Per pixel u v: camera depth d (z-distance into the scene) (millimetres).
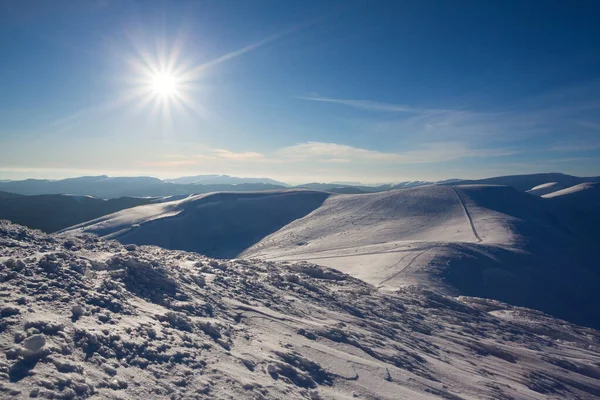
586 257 80625
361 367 9062
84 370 5133
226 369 6676
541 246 76500
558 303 55656
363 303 18359
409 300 24156
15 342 5098
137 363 5867
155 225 111375
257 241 109188
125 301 8078
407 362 10844
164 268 11602
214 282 12875
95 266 10055
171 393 5438
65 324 5992
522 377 13609
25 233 12719
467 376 11539
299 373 7594
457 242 68312
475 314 24781
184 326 7887
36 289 7023
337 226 104500
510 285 54688
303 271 26203
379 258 58406
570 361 17594
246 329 9320
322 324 11836
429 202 114375
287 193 146250
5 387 4238
